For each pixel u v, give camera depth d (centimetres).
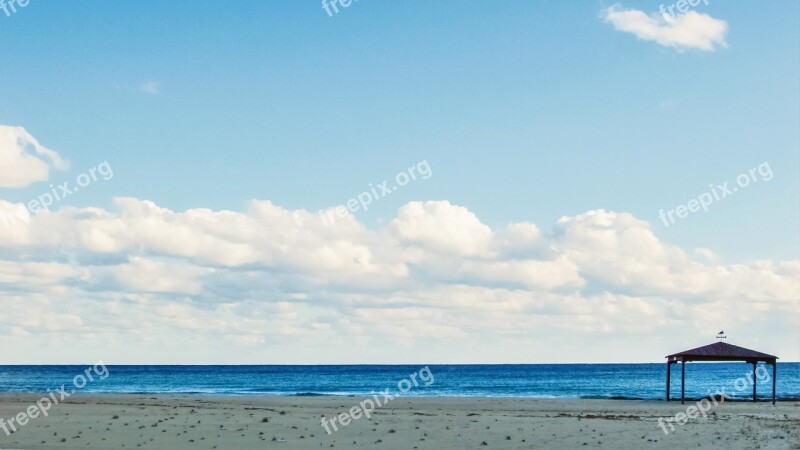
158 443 2358
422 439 2528
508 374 18238
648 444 2412
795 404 5275
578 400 5878
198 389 9481
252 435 2588
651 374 17938
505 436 2616
